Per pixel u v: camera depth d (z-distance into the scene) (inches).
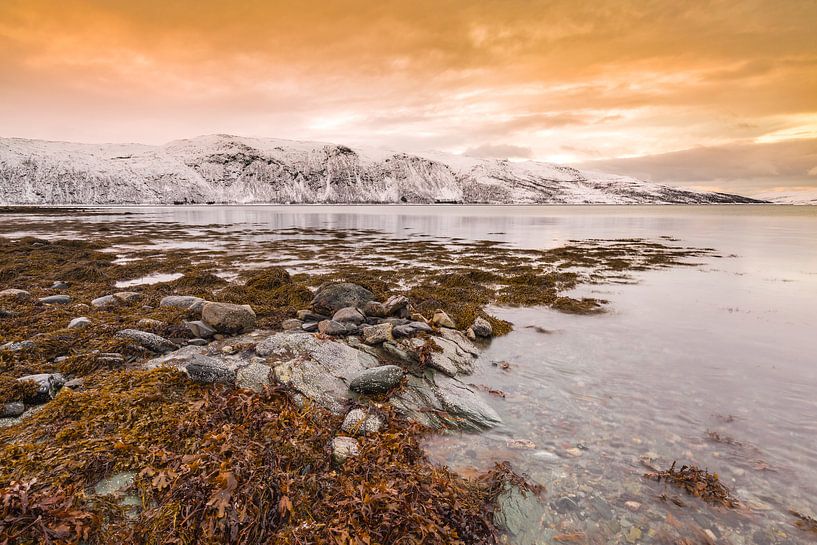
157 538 180.4
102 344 397.1
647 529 218.1
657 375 420.8
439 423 314.8
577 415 335.0
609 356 474.0
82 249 1321.4
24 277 816.3
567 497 238.4
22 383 295.6
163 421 265.1
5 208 5841.5
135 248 1502.2
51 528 173.2
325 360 375.6
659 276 1001.5
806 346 513.7
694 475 256.2
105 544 176.1
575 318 641.0
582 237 2133.4
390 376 353.4
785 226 3070.9
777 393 381.4
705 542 211.2
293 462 238.5
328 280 890.1
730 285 895.7
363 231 2517.2
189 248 1524.4
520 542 207.2
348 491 216.7
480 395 368.5
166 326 461.1
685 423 324.8
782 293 818.8
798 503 239.3
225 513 190.5
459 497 225.1
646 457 279.3
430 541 193.5
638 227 2984.7
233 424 264.5
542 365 444.5
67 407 274.4
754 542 212.1
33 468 213.3
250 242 1779.0
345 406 317.7
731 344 519.5
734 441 300.7
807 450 291.4
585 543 208.5
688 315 658.2
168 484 208.4
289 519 198.4
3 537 165.6
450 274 970.7
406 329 483.8
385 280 920.9
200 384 319.9
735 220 4077.3
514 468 263.1
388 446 267.9
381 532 194.1
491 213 6107.3
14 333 437.7
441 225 3191.4
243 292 721.6
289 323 514.6
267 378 333.4
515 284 891.4
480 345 506.9
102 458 223.6
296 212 6102.4
